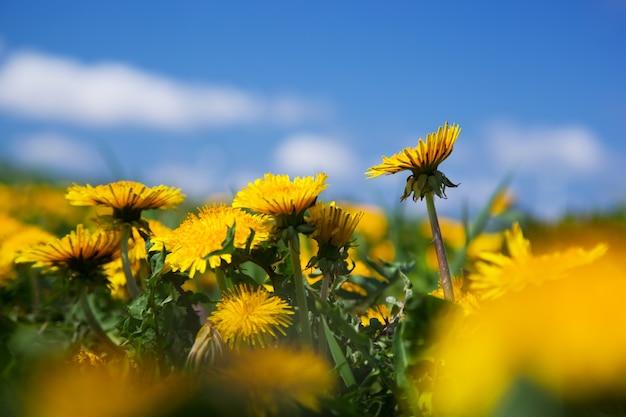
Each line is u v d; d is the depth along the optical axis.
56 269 0.51
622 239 0.40
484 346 0.36
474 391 0.36
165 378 0.42
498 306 0.36
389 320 0.49
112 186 0.51
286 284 0.49
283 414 0.38
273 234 0.45
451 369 0.37
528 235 0.44
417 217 1.16
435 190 0.45
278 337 0.46
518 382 0.35
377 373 0.43
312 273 0.52
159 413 0.37
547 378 0.35
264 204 0.44
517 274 0.35
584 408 0.34
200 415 0.37
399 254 0.84
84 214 1.14
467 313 0.38
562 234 0.43
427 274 0.79
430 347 0.39
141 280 0.61
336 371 0.42
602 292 0.35
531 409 0.35
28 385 0.38
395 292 0.71
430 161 0.45
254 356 0.39
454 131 0.45
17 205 1.17
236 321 0.43
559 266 0.35
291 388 0.38
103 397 0.37
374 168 0.46
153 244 0.50
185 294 0.49
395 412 0.43
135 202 0.51
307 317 0.44
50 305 0.69
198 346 0.41
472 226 0.72
